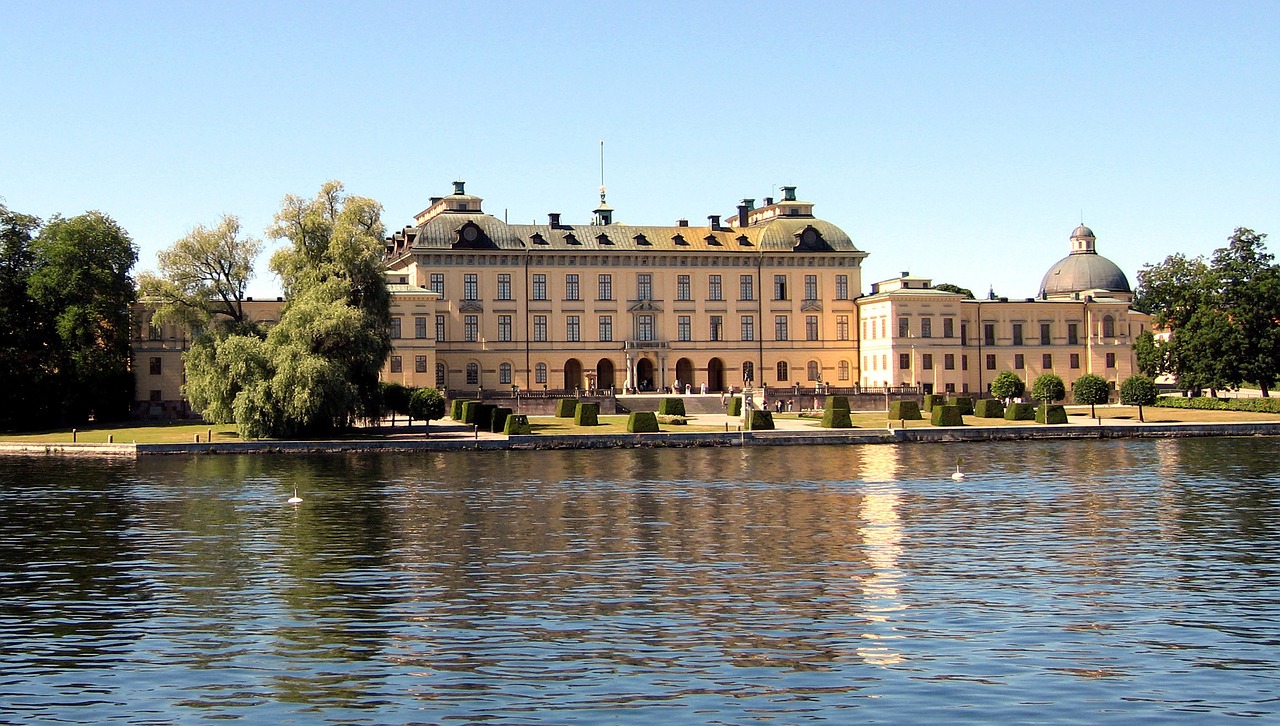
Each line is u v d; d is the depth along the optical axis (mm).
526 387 159375
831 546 51469
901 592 41531
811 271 168000
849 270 169125
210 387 105375
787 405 145750
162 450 101188
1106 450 104625
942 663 32312
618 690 30094
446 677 31328
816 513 62219
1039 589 41938
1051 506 64625
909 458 97000
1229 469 85188
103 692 30328
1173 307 151375
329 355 106875
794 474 83312
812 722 27688
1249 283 144250
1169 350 151375
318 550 50625
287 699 29656
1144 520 59000
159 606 39781
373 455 100812
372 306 114438
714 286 165500
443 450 106125
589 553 49875
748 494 70938
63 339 125312
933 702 29031
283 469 87250
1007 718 27875
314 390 102062
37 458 98875
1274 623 36688
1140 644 34219
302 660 33062
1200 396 155000
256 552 50188
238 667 32438
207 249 120188
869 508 64125
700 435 112125
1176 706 28703
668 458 98250
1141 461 92500
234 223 122000
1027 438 119188
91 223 131750
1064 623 36781
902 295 160000
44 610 39250
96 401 130125
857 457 98438
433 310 152000
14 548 51312
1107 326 170375
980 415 133125
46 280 126812
